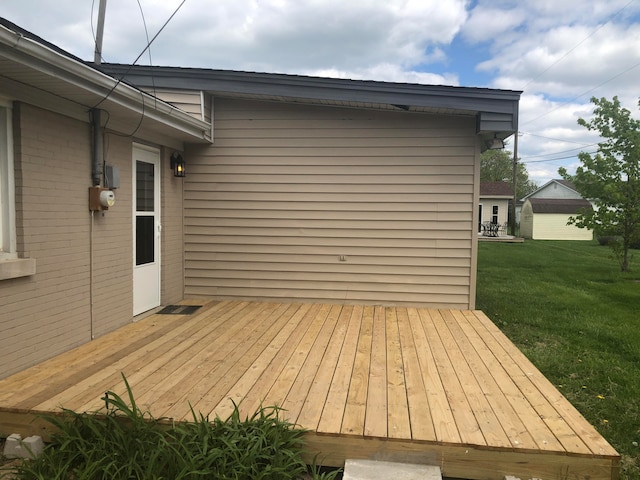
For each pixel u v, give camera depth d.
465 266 5.70
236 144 5.90
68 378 3.16
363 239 5.83
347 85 5.17
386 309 5.68
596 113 10.22
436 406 2.78
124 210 4.61
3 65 2.71
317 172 5.82
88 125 3.99
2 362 3.12
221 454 2.19
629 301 7.23
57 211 3.63
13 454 2.54
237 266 6.04
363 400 2.86
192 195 6.01
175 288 5.87
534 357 4.43
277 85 5.30
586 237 25.09
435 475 2.26
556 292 8.03
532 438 2.37
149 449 2.31
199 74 5.40
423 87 5.05
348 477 2.24
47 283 3.53
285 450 2.29
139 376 3.22
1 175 3.20
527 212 27.72
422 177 5.68
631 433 2.95
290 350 3.92
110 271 4.39
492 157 45.28
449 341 4.27
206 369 3.40
